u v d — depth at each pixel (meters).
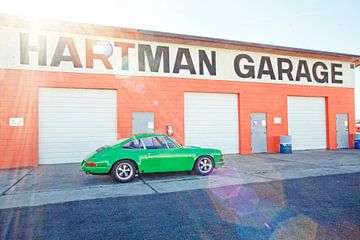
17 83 10.48
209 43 13.02
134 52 12.05
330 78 16.25
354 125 16.77
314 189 6.26
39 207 5.12
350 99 16.75
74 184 7.20
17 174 8.87
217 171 8.80
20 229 4.01
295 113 15.43
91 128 11.51
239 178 7.62
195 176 8.00
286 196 5.66
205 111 13.36
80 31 11.22
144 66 12.17
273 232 3.77
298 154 13.57
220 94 13.70
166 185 6.88
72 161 11.23
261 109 14.35
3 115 10.30
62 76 11.02
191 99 13.12
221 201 5.36
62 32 11.09
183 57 12.88
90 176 8.36
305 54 15.27
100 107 11.65
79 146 11.34
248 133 14.02
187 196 5.77
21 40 10.59
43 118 10.95
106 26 11.24
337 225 3.99
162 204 5.20
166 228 3.97
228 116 13.80
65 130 11.20
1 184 7.32
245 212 4.66
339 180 7.24
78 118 11.37
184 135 12.77
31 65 10.66
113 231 3.89
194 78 12.98
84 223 4.23
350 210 4.68
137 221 4.29
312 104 15.92
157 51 12.45
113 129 11.75
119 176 7.28
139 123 11.98
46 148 10.96
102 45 11.59
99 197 5.80
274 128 14.61
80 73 11.25
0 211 4.89
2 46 10.38
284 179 7.42
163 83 12.42
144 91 12.12
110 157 7.23
